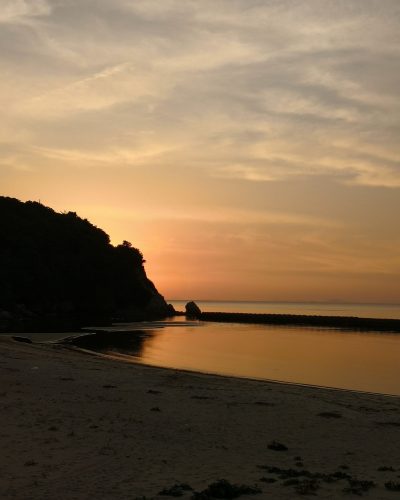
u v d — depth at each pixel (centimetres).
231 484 1084
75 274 11700
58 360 3319
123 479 1129
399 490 1088
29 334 6419
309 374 3900
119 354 4625
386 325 10119
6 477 1116
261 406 2081
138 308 13212
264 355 5172
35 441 1417
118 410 1873
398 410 2214
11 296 9900
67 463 1234
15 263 10550
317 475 1193
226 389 2528
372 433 1714
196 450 1411
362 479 1187
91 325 8950
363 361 4812
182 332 8306
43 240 11775
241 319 12275
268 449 1459
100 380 2536
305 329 9875
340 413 2030
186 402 2089
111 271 12562
